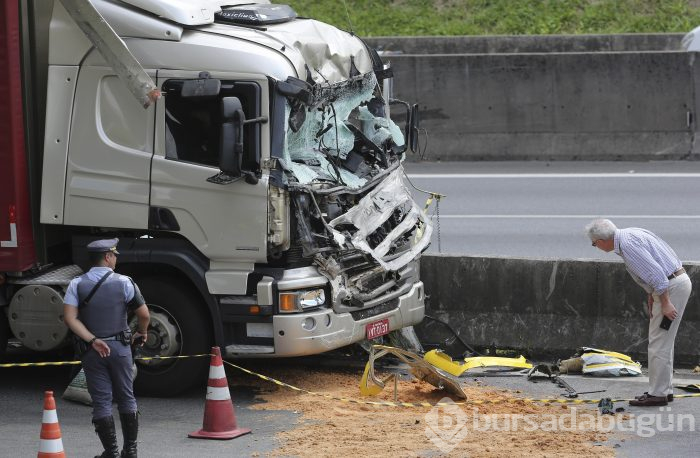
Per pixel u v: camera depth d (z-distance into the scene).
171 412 22.34
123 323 18.89
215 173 22.17
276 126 21.92
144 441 20.31
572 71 49.91
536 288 26.53
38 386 24.33
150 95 21.94
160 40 22.38
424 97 50.78
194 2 23.17
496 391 23.70
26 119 22.83
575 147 50.22
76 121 22.73
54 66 22.77
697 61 49.31
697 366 25.53
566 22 60.94
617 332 26.12
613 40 55.97
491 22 61.22
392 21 61.56
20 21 22.67
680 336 25.67
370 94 25.47
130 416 18.91
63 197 22.88
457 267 26.92
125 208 22.62
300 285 22.39
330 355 26.58
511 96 50.41
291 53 22.41
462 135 50.84
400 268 24.66
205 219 22.31
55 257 24.06
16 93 22.53
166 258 22.66
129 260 22.81
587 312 26.28
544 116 50.28
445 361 25.22
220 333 22.64
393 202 24.42
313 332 22.48
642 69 49.53
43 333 23.14
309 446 19.66
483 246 35.97
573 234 37.41
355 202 23.98
